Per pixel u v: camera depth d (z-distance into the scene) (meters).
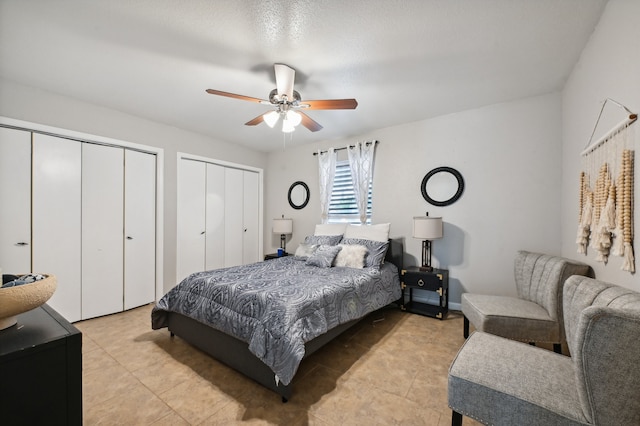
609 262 1.65
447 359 2.24
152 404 1.69
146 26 1.86
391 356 2.29
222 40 2.00
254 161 5.10
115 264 3.30
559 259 2.13
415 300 3.69
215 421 1.55
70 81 2.61
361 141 4.15
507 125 3.06
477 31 1.89
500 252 3.11
